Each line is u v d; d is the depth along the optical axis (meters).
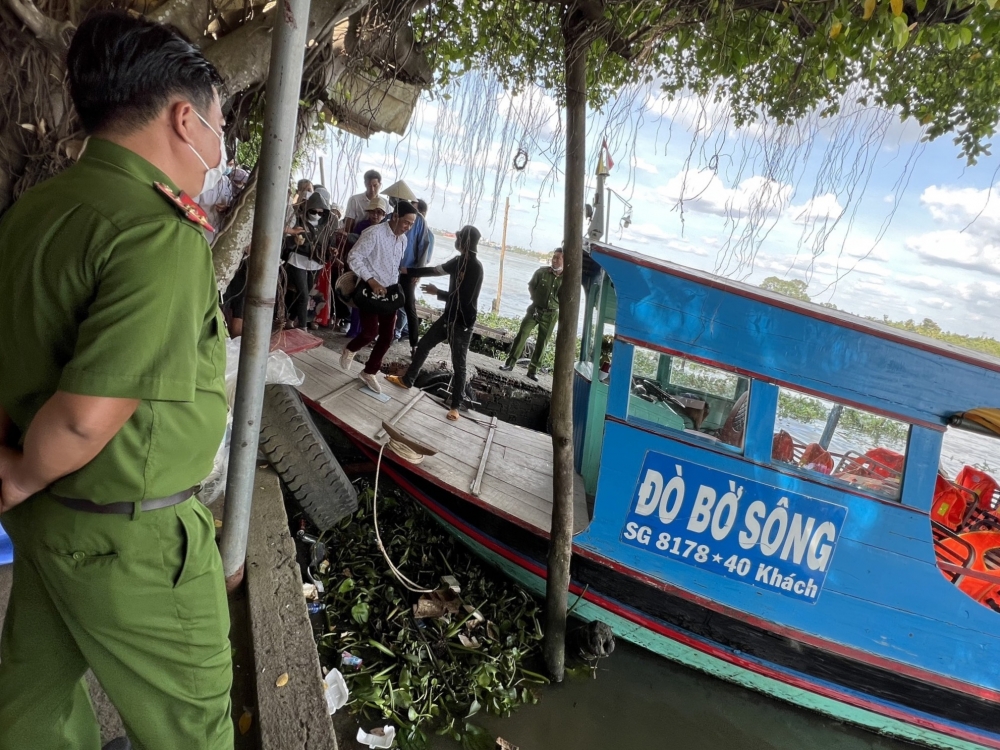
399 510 4.75
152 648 1.27
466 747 3.07
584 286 4.77
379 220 6.01
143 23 1.16
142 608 1.23
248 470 2.43
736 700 3.79
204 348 1.25
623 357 3.46
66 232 1.06
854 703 3.59
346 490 3.74
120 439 1.11
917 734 3.62
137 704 1.31
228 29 2.92
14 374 1.14
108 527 1.17
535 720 3.39
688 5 2.86
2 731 1.34
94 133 1.16
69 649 1.32
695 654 3.74
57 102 2.65
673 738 3.48
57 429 1.02
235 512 2.49
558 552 3.44
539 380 7.98
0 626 2.12
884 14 2.45
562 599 3.50
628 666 3.88
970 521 3.53
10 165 2.61
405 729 2.99
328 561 4.01
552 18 3.27
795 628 3.51
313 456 3.58
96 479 1.13
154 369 1.08
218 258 2.90
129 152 1.15
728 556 3.51
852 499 3.37
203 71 1.22
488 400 7.16
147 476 1.16
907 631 3.45
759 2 2.77
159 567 1.24
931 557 3.38
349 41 3.06
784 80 3.10
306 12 1.94
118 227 1.06
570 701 3.57
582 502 4.17
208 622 1.35
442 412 5.23
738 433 3.53
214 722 1.40
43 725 1.36
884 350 3.24
